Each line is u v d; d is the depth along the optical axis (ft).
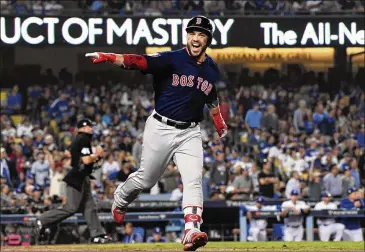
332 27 156.46
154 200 115.14
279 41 156.15
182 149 52.39
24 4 165.27
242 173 125.70
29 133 148.66
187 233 50.75
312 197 128.36
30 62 182.70
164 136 52.13
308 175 135.64
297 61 181.98
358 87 179.83
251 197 122.83
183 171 52.13
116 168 132.67
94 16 152.15
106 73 183.21
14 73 180.24
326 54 182.19
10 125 150.30
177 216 112.06
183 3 168.04
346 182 131.54
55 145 142.82
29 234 108.47
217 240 117.80
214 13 159.84
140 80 181.88
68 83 179.63
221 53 181.27
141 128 157.99
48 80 178.50
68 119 160.15
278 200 116.57
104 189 128.16
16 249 71.77
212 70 51.93
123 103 167.94
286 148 142.61
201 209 52.08
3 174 130.11
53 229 106.93
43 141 145.89
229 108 162.30
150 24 152.97
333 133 160.86
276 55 181.88
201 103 52.13
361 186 138.92
